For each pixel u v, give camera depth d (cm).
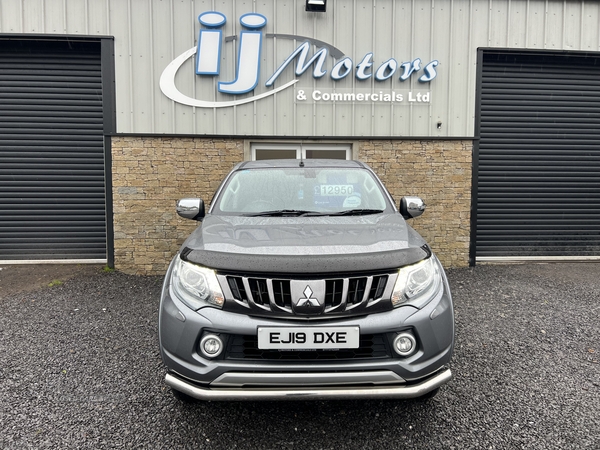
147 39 611
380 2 631
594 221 707
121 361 309
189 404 249
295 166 353
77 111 653
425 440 216
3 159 651
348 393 192
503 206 698
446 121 652
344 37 632
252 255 205
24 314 419
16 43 630
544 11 661
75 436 218
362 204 306
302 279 197
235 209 303
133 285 545
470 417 236
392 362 197
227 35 620
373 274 203
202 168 627
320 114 637
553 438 215
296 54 626
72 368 297
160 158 621
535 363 305
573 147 705
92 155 657
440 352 209
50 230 660
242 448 211
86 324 390
